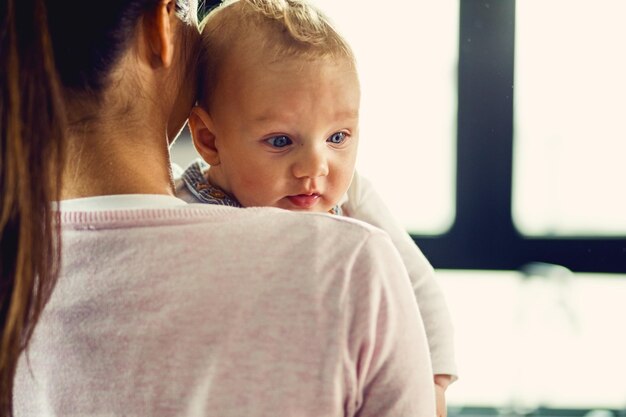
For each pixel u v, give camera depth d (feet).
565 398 9.03
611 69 8.86
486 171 9.18
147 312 2.16
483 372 9.11
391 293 2.23
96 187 2.28
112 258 2.19
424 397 2.28
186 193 3.62
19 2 2.07
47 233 2.10
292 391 2.13
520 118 9.07
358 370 2.18
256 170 3.40
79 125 2.25
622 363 9.01
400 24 8.82
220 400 2.13
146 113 2.35
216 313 2.14
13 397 2.26
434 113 9.06
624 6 8.71
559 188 9.18
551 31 8.86
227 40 3.38
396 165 9.18
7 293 2.15
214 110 3.44
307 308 2.14
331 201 3.49
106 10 2.18
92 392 2.17
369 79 8.96
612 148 9.04
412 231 9.36
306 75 3.26
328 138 3.40
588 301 9.26
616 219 9.18
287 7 3.43
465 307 9.34
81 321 2.18
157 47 2.31
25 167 2.07
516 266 9.36
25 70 2.07
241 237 2.19
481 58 8.93
